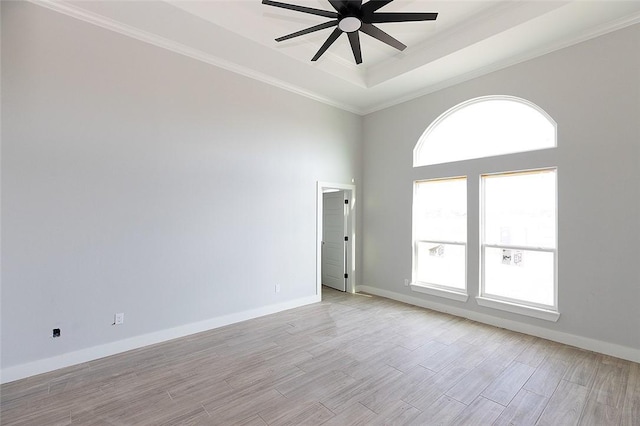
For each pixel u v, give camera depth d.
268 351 3.17
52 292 2.80
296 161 4.73
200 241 3.72
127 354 3.10
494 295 4.03
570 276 3.35
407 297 4.97
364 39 3.79
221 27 3.19
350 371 2.76
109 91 3.11
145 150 3.33
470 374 2.71
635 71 2.98
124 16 3.01
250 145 4.19
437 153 4.75
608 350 3.09
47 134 2.79
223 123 3.93
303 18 3.47
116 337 3.13
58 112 2.85
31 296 2.71
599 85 3.18
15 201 2.65
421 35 3.75
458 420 2.11
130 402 2.31
